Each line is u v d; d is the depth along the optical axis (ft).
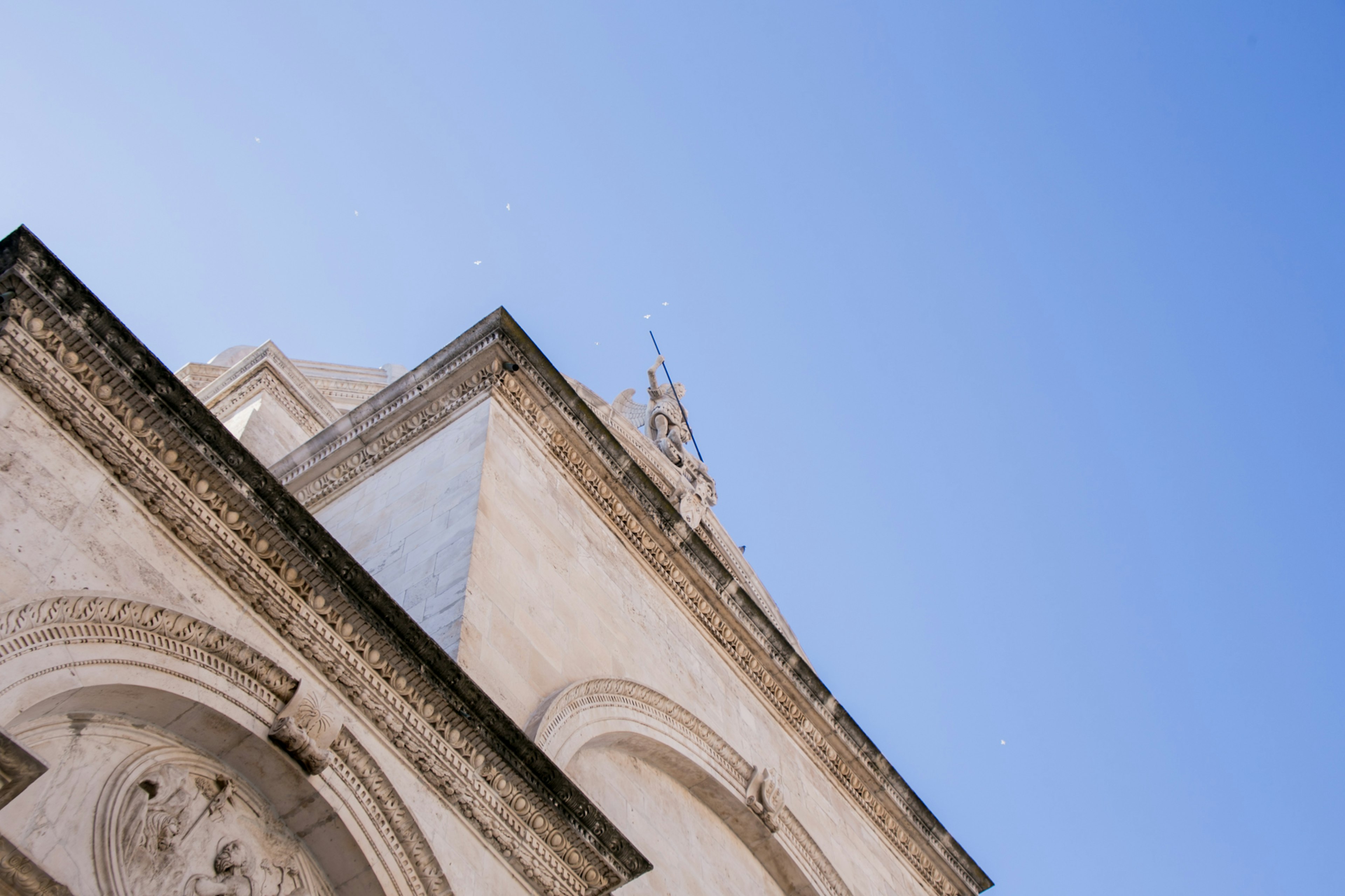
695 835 56.13
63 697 28.84
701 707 59.57
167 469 33.35
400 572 50.08
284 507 35.29
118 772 30.30
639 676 55.42
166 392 33.50
